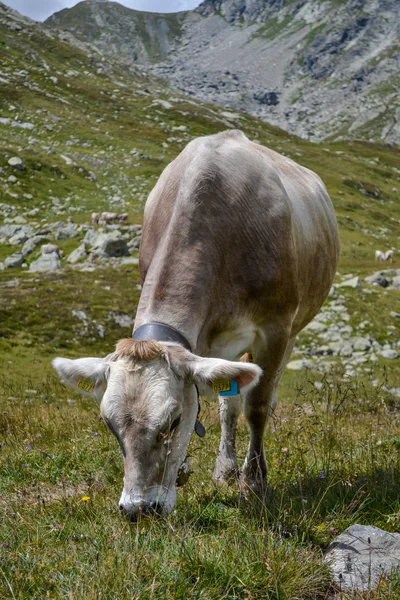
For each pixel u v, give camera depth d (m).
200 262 5.53
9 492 6.10
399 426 9.09
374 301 36.41
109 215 54.28
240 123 128.50
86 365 4.65
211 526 4.87
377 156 137.00
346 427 9.26
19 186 69.31
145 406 4.25
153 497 4.23
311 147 129.00
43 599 3.73
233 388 4.64
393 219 91.50
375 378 24.30
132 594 3.66
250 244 5.95
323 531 4.86
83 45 167.00
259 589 3.96
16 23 150.62
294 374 24.44
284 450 6.95
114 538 4.37
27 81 115.00
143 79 150.12
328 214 8.41
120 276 37.34
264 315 6.13
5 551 4.27
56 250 44.38
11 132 90.25
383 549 4.45
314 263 7.51
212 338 5.80
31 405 13.78
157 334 5.03
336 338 30.59
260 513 4.93
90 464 6.93
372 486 5.70
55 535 4.77
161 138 100.44
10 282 35.28
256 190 6.20
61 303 30.78
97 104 114.56
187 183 5.82
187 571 4.03
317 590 4.06
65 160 80.00
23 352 24.66
